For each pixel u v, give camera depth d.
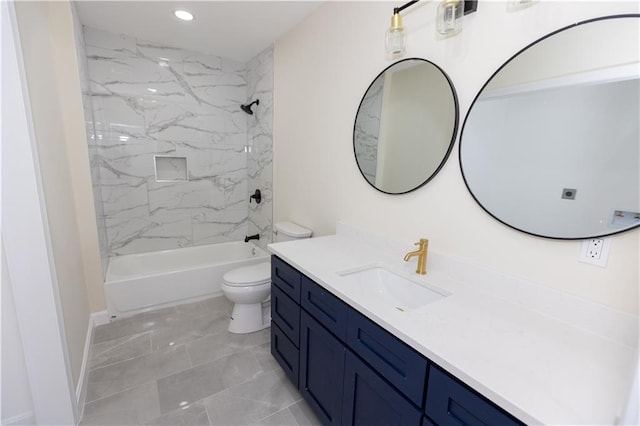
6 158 1.14
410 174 1.52
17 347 1.31
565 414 0.63
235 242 3.54
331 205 2.13
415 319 1.00
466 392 0.76
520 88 1.07
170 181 3.10
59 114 1.85
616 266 0.89
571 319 0.99
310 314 1.44
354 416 1.18
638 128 0.82
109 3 2.08
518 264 1.12
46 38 1.66
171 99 2.96
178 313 2.55
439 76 1.35
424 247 1.38
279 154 2.76
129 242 2.97
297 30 2.35
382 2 1.61
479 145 1.21
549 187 1.01
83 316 1.98
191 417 1.52
